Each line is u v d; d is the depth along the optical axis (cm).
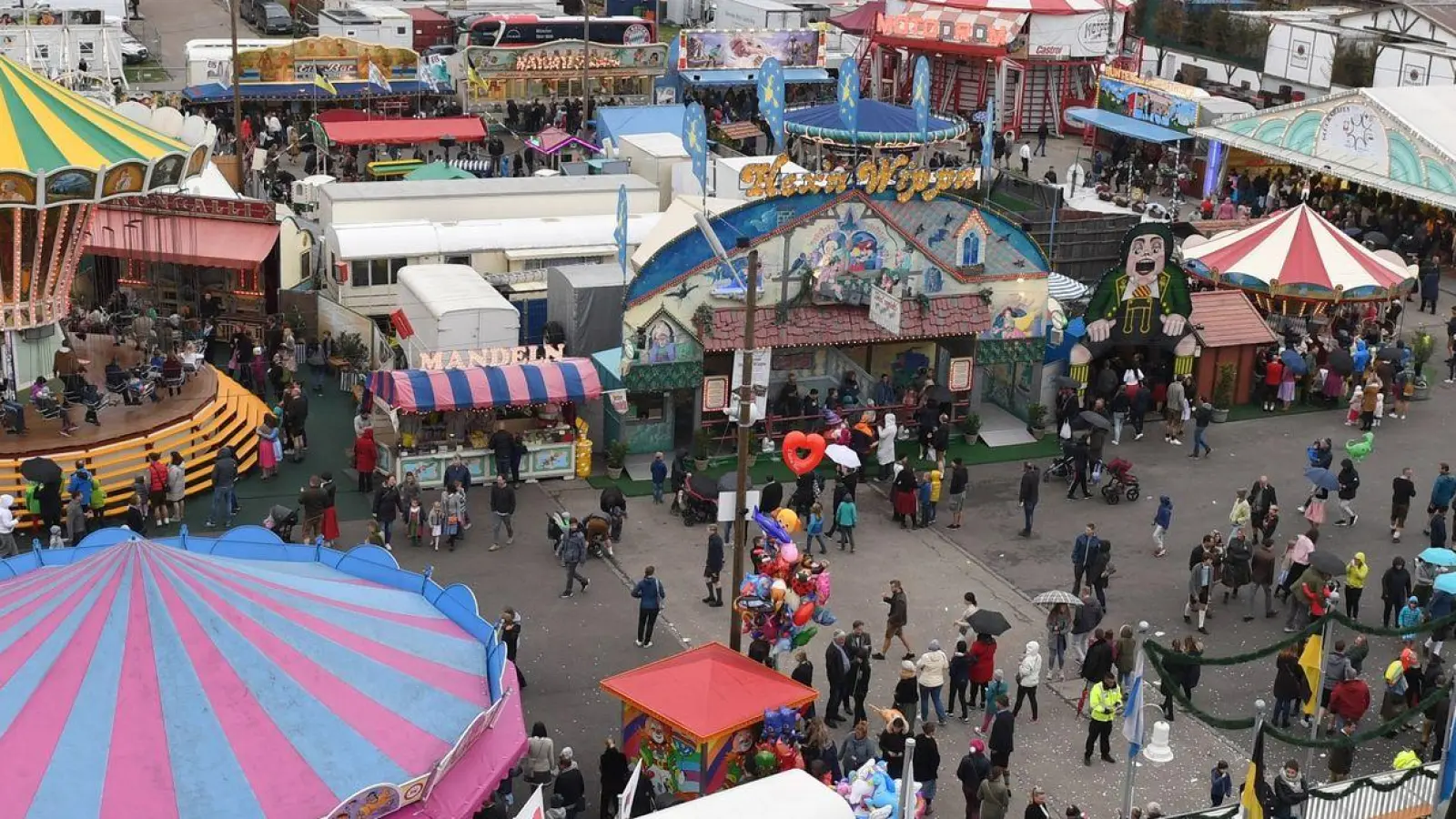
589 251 5359
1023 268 4634
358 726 2623
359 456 4216
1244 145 7000
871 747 2923
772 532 3212
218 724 2527
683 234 4275
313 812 2450
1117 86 7812
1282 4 8844
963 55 8475
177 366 4434
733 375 4456
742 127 7888
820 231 4388
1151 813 2681
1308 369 5050
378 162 7075
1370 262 5241
